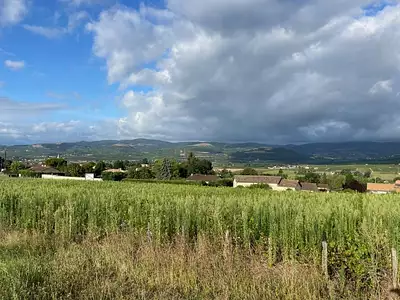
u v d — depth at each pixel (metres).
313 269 7.72
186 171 104.50
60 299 6.28
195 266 7.95
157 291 7.34
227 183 76.81
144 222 11.51
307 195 18.47
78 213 12.98
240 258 8.70
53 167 100.31
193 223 10.85
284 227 8.98
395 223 8.20
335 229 8.65
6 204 14.33
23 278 6.73
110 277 7.91
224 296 6.91
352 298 6.87
